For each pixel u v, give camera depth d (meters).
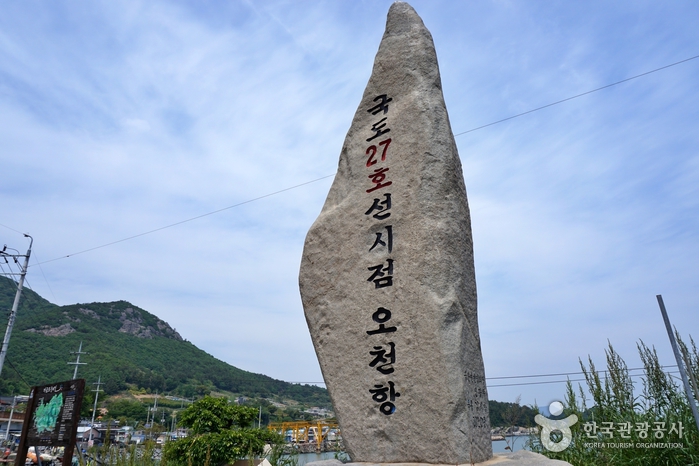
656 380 6.69
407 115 5.80
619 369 7.19
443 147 5.55
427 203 5.31
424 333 4.85
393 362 4.93
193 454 8.95
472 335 5.20
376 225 5.50
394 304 5.10
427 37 6.24
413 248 5.18
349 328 5.28
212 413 9.91
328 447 10.76
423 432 4.60
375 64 6.34
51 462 11.24
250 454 9.10
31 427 8.02
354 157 6.02
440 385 4.63
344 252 5.58
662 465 5.82
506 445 8.45
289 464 9.51
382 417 4.84
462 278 5.20
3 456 12.77
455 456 4.40
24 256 19.25
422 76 5.98
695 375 6.54
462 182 5.90
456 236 5.28
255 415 10.39
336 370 5.23
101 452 6.55
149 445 6.82
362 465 4.62
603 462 6.60
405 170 5.56
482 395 5.09
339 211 5.80
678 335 6.62
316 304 5.57
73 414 7.36
